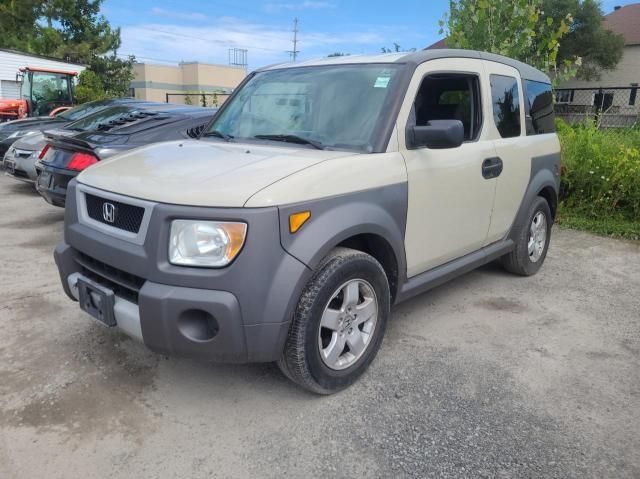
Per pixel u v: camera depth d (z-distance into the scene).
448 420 2.84
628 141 8.06
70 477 2.39
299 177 2.70
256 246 2.49
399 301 3.45
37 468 2.44
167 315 2.51
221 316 2.48
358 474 2.45
